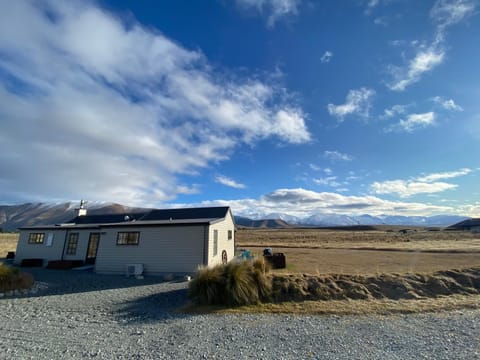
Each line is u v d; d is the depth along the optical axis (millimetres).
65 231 19109
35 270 16594
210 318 6793
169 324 6355
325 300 8312
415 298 8594
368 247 26625
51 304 8469
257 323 6328
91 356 4559
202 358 4430
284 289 8695
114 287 11250
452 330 5500
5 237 49250
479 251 19703
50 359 4445
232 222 20906
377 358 4270
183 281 12281
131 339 5383
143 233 15102
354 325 5992
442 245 27422
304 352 4586
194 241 14344
